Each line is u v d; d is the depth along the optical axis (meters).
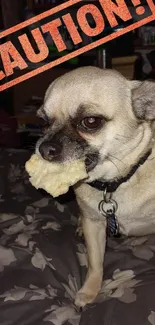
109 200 0.38
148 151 0.36
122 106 0.35
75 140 0.34
